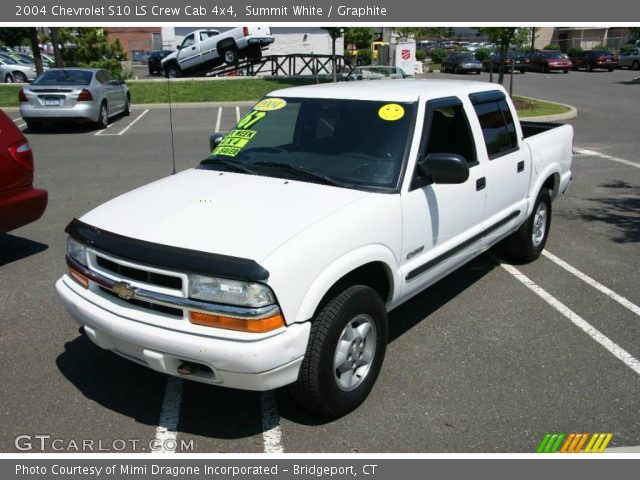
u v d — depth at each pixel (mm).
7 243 6719
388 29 47188
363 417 3641
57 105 14875
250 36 26469
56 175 10203
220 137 5133
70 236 3674
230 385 3164
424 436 3477
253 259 3076
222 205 3637
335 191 3820
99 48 24203
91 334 3479
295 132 4453
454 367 4195
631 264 6219
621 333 4711
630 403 3785
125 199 3947
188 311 3109
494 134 5066
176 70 27281
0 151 5613
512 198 5332
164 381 4012
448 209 4328
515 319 4945
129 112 18922
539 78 35531
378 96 4379
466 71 39656
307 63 28078
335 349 3391
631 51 43562
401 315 5023
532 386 3959
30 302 5176
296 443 3426
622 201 8742
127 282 3287
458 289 5559
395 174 3936
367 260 3570
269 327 3053
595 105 21344
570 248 6711
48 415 3635
